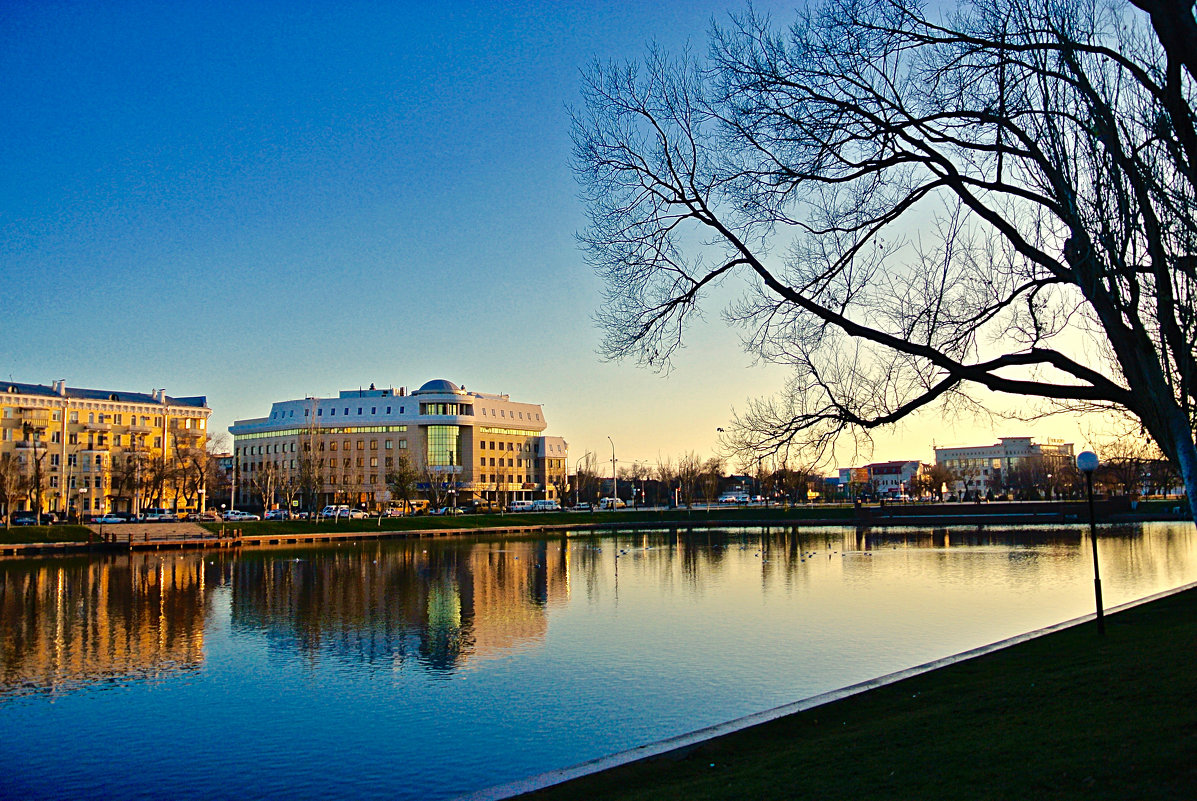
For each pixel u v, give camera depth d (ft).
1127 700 44.78
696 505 580.30
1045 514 339.98
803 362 61.62
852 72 56.59
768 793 36.19
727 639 100.22
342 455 569.23
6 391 423.23
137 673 87.92
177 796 54.34
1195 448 39.81
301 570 196.95
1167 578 148.05
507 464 604.49
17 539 269.44
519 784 42.14
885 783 35.73
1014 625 105.19
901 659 86.84
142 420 471.21
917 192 55.57
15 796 54.54
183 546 281.95
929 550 219.82
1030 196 50.44
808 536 300.40
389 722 69.15
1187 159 42.83
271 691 79.66
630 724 67.21
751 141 58.90
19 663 93.35
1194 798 29.19
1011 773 34.68
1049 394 51.19
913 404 55.88
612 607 129.49
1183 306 42.65
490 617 121.39
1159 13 39.47
